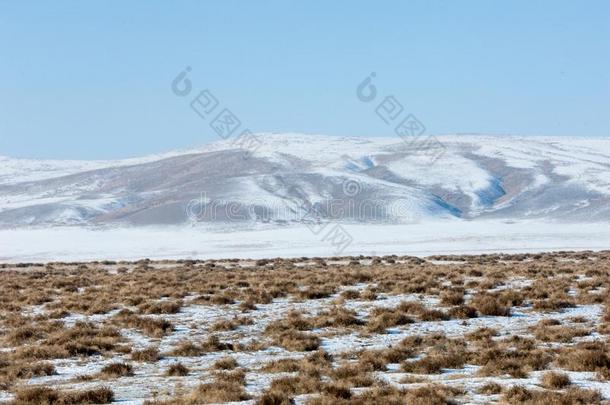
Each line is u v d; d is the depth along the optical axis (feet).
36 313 138.82
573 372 75.20
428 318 119.55
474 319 120.06
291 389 67.72
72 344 97.25
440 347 92.22
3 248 527.40
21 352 94.53
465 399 61.93
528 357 80.48
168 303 138.41
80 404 65.36
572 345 93.25
